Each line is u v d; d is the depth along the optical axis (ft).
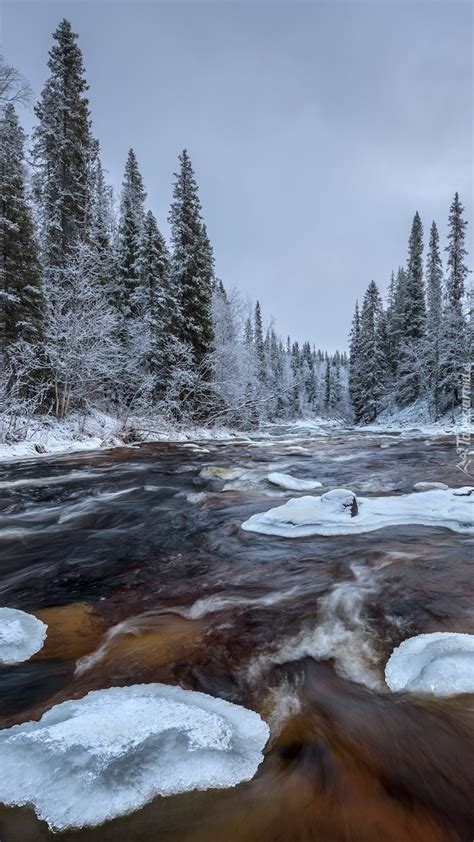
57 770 6.72
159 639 11.57
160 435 73.82
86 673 10.10
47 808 6.20
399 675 9.48
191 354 81.87
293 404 244.42
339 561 16.58
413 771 7.10
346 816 6.26
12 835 5.89
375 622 12.16
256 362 122.62
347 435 93.20
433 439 71.20
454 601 13.21
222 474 38.40
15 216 56.90
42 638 11.70
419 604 13.09
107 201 106.32
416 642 10.72
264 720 8.39
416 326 132.67
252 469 40.88
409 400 136.15
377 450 56.18
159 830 6.01
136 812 6.17
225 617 12.72
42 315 59.41
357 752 7.49
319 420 266.16
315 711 8.64
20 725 8.06
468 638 10.49
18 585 15.64
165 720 7.91
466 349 101.14
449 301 114.01
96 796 6.32
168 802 6.33
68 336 61.11
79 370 63.41
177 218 86.07
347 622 12.19
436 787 6.81
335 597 13.70
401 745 7.67
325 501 22.95
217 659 10.57
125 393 77.56
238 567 16.66
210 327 89.66
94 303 66.95
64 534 21.98
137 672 10.10
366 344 146.92
